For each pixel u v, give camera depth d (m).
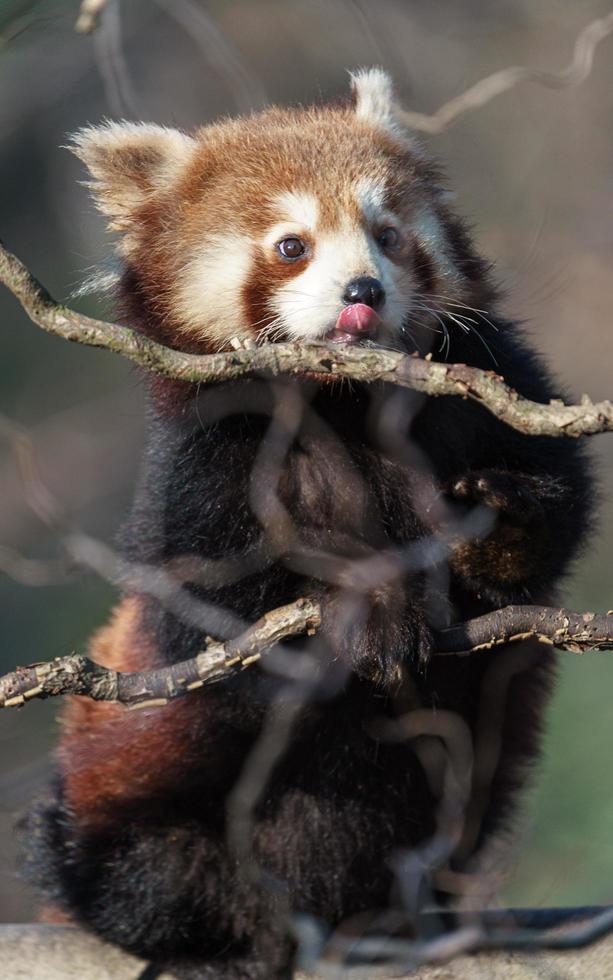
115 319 9.92
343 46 20.44
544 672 9.84
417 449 9.08
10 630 19.12
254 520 9.05
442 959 8.55
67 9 13.87
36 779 10.28
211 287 9.45
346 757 9.21
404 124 10.80
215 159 9.92
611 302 20.23
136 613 9.88
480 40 20.31
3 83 21.62
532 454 9.11
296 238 9.27
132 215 10.05
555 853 14.26
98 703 10.02
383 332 8.93
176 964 9.19
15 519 19.91
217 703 9.16
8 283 7.11
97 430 21.16
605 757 15.47
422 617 8.59
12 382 21.89
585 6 20.41
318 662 8.66
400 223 9.45
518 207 17.36
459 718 9.21
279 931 9.15
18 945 9.16
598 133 19.98
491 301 9.83
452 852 9.45
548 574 8.84
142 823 9.46
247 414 9.09
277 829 9.35
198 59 21.52
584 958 8.45
